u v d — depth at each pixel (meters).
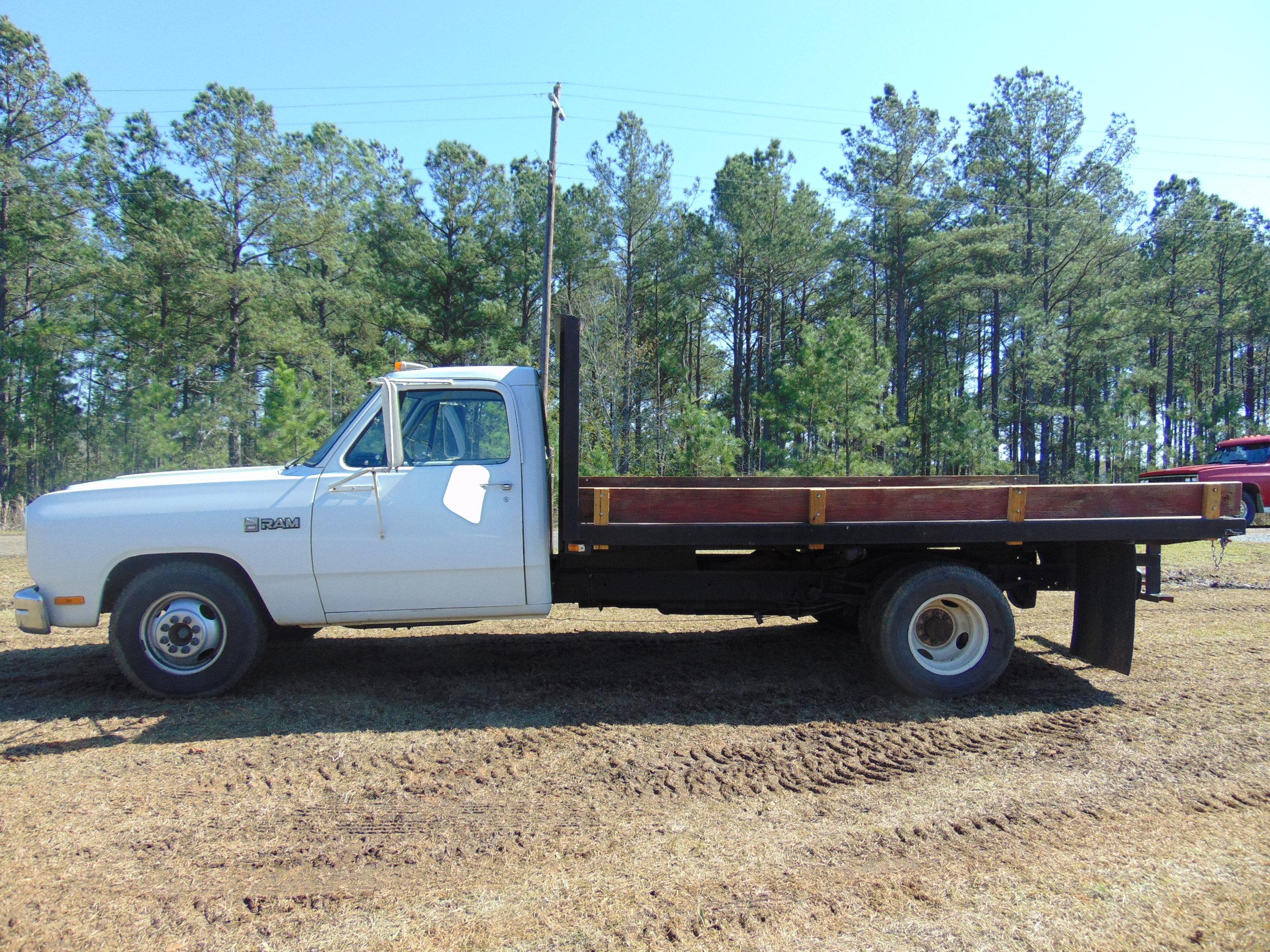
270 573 4.49
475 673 5.17
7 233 23.56
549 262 17.64
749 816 3.23
